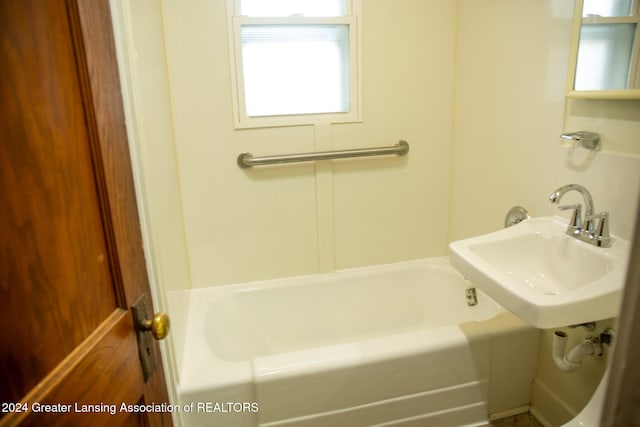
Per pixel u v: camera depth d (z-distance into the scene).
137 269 0.80
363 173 2.18
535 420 1.70
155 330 0.78
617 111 1.28
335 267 2.27
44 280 0.53
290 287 2.14
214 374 1.42
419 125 2.19
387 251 2.32
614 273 1.12
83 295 0.61
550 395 1.64
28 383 0.49
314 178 2.12
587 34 1.35
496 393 1.68
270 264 2.17
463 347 1.56
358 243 2.27
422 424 1.58
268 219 2.11
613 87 1.26
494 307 1.85
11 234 0.48
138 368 0.77
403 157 2.21
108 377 0.65
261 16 1.88
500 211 1.92
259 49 1.94
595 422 1.04
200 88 1.89
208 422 1.40
